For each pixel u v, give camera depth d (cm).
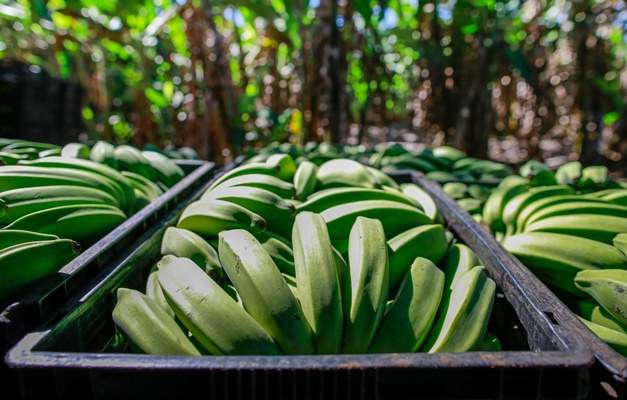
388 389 25
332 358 25
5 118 158
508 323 38
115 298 39
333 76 170
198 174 73
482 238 48
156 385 25
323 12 165
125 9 174
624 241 44
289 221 46
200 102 174
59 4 182
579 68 207
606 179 68
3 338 28
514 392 25
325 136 176
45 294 31
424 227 46
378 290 33
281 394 24
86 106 228
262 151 101
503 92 242
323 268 33
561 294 46
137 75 206
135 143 210
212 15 162
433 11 199
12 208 42
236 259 35
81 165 55
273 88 211
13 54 219
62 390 25
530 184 71
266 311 31
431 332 34
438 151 109
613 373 26
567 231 49
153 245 48
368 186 57
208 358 25
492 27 195
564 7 207
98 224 45
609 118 258
